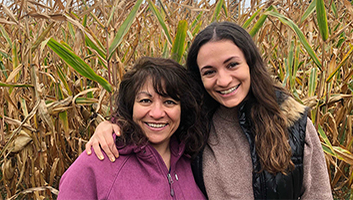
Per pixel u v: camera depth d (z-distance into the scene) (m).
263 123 1.04
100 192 0.97
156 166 1.04
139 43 2.43
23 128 1.86
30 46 1.68
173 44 1.61
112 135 1.06
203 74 1.04
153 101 1.01
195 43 1.07
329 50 2.22
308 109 1.09
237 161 1.13
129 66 2.28
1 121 2.01
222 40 0.98
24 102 2.07
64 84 2.01
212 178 1.15
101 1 1.55
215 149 1.17
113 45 1.54
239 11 2.19
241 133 1.16
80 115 2.30
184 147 1.13
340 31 1.73
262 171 1.04
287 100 1.11
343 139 2.49
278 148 1.01
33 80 1.72
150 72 0.99
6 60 2.16
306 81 2.66
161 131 1.03
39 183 2.00
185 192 1.09
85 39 1.77
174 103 1.03
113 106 1.65
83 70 1.52
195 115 1.12
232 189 1.10
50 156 2.29
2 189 2.47
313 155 1.10
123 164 1.03
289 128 1.06
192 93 1.13
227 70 1.00
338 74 2.69
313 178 1.11
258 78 1.07
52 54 2.17
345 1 1.78
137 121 1.04
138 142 1.00
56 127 2.29
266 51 2.50
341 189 2.48
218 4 1.92
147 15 2.64
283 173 1.00
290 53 1.96
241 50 1.01
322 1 1.60
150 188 1.01
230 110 1.16
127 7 1.86
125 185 0.99
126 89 1.07
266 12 1.67
